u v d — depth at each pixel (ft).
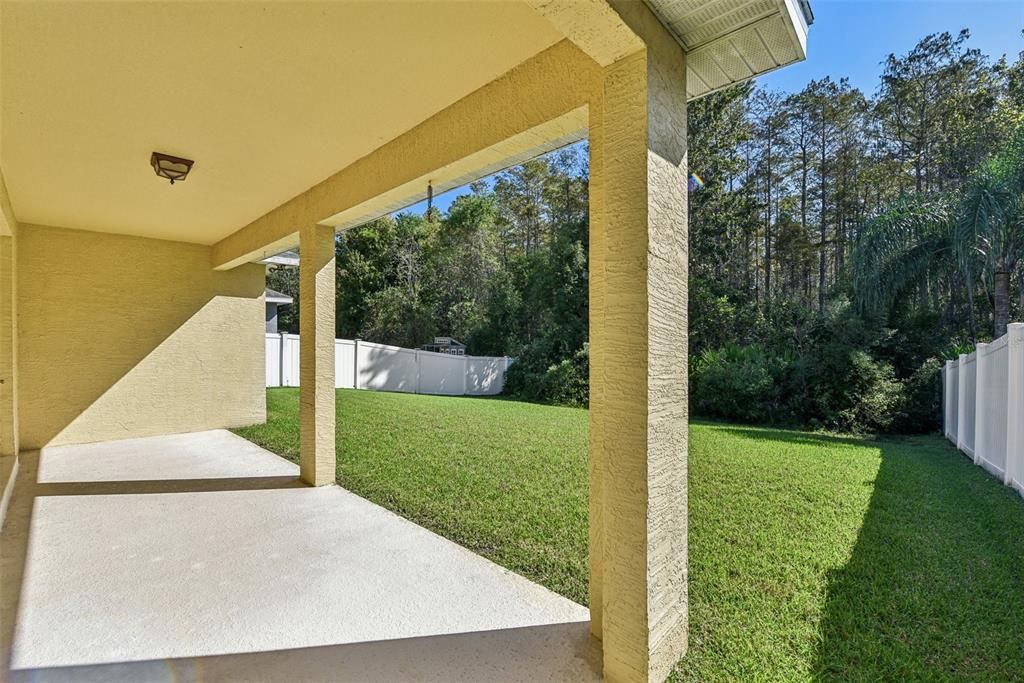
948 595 8.54
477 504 13.76
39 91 9.02
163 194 15.60
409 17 7.00
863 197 59.88
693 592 8.71
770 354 40.73
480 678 6.64
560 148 9.07
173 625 7.92
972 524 12.12
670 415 6.53
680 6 5.94
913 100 55.88
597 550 7.54
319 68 8.39
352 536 11.60
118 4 6.57
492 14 6.94
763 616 7.91
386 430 24.70
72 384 21.08
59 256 20.59
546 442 22.36
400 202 12.66
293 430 24.22
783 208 64.54
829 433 32.76
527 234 81.82
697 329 49.83
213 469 17.63
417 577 9.57
